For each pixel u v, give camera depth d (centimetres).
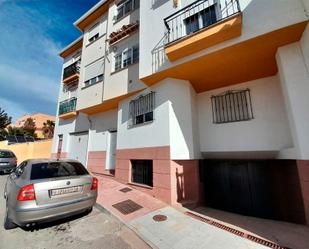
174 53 522
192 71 574
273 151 539
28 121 3841
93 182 422
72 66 1366
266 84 590
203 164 675
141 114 697
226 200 599
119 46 883
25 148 1703
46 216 328
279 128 537
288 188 486
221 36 459
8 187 429
